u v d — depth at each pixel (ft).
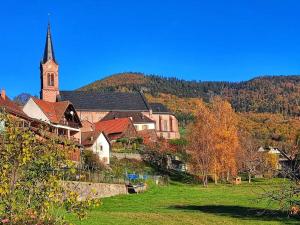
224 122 288.51
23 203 51.85
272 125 584.81
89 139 293.64
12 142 51.85
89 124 353.51
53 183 52.80
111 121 380.78
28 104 258.98
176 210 148.77
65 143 56.59
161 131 477.36
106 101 469.57
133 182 217.15
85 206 54.44
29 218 50.49
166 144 364.38
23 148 51.11
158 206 162.09
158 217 125.18
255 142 369.91
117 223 110.11
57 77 441.27
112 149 327.88
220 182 295.48
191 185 272.72
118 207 154.92
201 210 149.89
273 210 143.23
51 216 53.11
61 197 53.88
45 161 53.42
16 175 52.44
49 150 54.13
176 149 370.73
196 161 280.51
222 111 293.64
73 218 108.58
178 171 322.55
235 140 285.84
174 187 245.04
